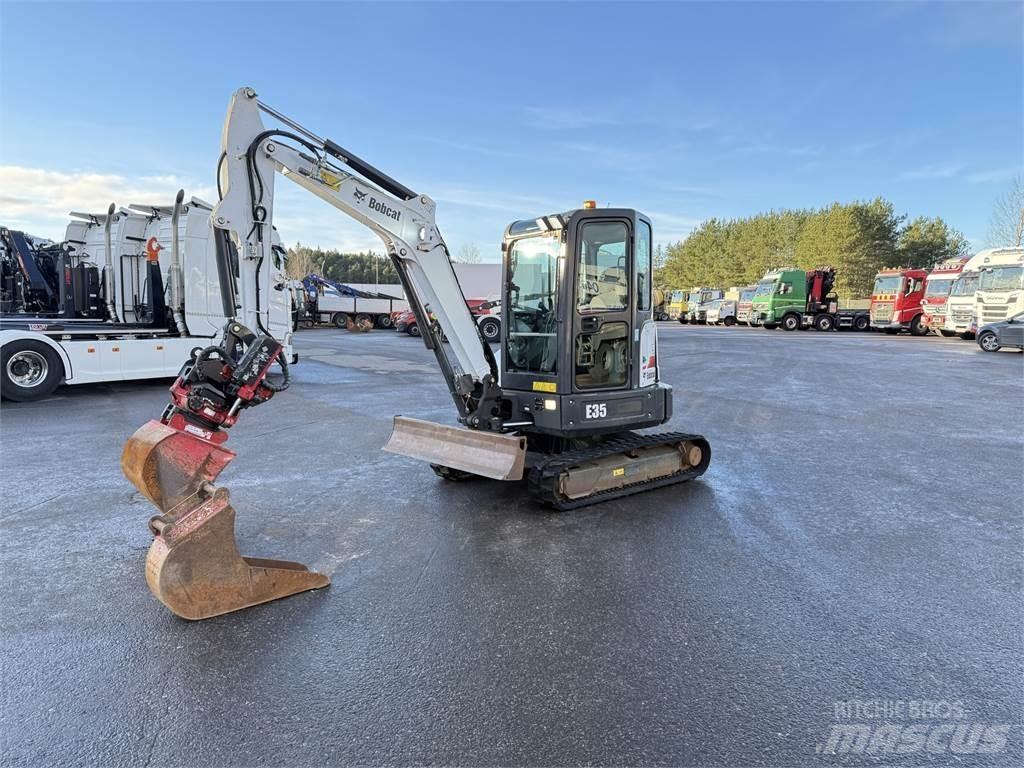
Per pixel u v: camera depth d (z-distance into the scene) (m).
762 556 4.14
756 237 62.97
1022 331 18.62
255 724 2.45
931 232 50.94
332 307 32.97
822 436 7.86
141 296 12.01
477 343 5.33
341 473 6.03
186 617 3.20
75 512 4.81
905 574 3.87
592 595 3.57
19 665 2.83
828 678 2.78
